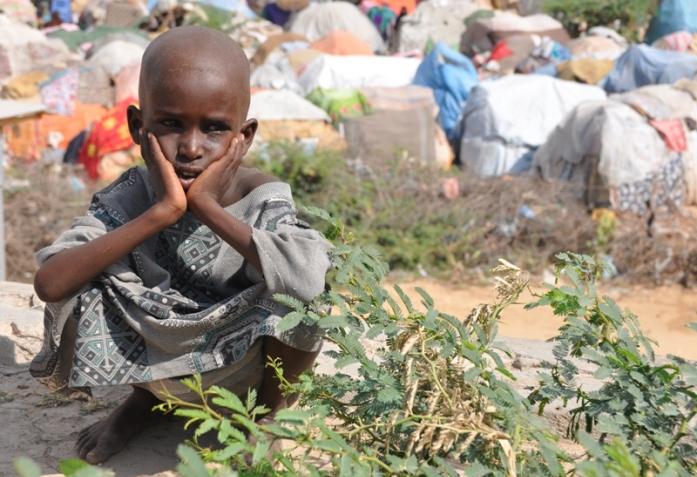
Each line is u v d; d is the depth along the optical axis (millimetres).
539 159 8516
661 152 7820
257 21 14352
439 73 10195
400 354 1881
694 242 7422
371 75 10570
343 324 1941
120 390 2777
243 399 2238
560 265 2201
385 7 14938
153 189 2230
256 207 2148
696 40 12508
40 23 14086
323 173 7578
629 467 1328
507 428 1707
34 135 8562
